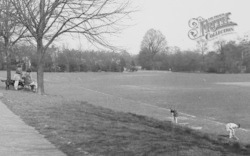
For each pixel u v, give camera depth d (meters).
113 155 7.56
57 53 85.75
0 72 61.78
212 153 7.82
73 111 14.92
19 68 28.16
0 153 7.90
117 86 43.25
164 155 7.53
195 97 27.39
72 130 10.43
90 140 9.02
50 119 12.52
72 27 21.67
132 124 11.90
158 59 122.88
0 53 33.72
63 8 21.38
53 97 21.41
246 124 14.47
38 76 23.66
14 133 10.13
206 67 93.69
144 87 40.97
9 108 15.68
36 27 22.39
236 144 9.15
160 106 21.50
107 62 96.19
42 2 22.02
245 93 30.41
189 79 60.62
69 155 7.69
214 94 29.88
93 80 58.97
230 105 21.58
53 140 9.15
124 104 22.61
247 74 78.25
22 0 27.11
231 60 88.50
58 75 70.31
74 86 43.00
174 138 9.41
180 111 18.89
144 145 8.43
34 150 8.15
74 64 88.50
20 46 36.53
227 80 57.34
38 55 23.33
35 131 10.45
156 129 10.96
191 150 7.98
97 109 16.25
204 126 13.75
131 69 104.44
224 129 13.00
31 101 18.52
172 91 34.03
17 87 27.44
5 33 30.11
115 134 9.80
